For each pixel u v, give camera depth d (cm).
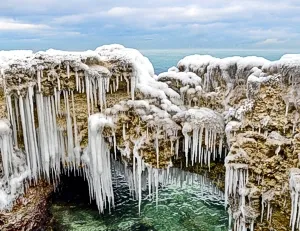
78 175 1200
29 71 959
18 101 980
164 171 1112
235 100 1011
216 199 1209
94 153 1026
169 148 1021
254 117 890
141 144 1016
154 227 1064
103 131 1027
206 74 1099
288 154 831
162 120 1010
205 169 1060
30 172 1017
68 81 1010
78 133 1073
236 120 955
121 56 1056
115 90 1068
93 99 1053
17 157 994
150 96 1059
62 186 1155
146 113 1027
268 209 852
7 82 938
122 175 1357
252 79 904
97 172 1045
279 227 848
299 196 772
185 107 1095
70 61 995
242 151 876
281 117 849
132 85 1055
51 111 1030
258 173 860
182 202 1195
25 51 1040
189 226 1062
